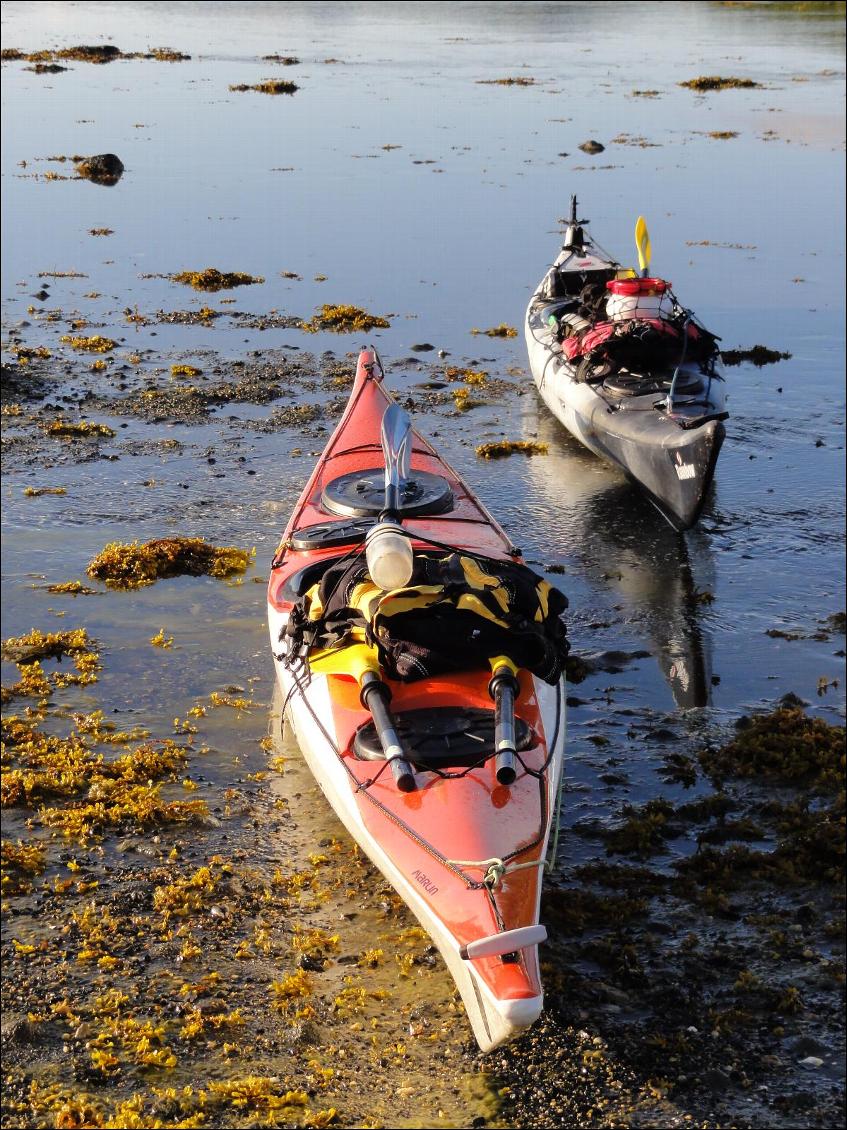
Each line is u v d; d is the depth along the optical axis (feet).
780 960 17.42
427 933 17.22
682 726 23.52
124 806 20.66
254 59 148.56
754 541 32.40
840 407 41.98
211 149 93.04
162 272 58.80
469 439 39.17
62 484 34.60
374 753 17.85
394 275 58.49
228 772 21.94
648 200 75.82
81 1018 16.11
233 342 47.88
